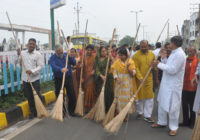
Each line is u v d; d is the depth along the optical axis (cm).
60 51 447
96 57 470
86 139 359
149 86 432
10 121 423
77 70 524
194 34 3588
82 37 1519
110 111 405
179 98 366
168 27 431
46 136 370
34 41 438
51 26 935
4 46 958
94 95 488
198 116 301
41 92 618
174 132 373
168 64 361
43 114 424
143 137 367
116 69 424
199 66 361
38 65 454
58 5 870
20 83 579
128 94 419
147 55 433
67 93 477
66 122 438
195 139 296
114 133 358
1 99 507
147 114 443
